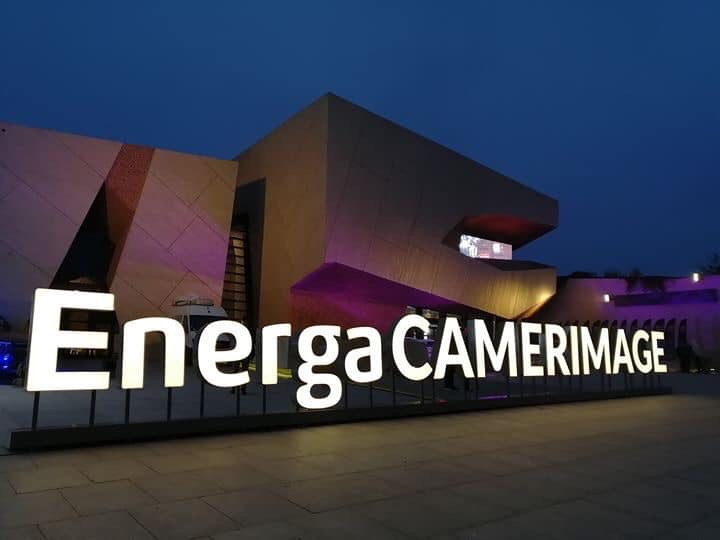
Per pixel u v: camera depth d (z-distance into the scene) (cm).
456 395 1394
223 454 712
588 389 1694
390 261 2919
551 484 604
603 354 1516
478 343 1213
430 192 3197
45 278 2416
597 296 3941
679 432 970
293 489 560
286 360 1138
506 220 3831
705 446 843
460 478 621
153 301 2650
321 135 2659
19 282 2358
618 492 578
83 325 2600
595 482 617
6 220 2383
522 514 499
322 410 970
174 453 710
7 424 848
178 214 2800
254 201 3269
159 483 567
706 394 1691
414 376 1090
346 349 1033
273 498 527
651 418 1137
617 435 927
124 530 431
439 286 3253
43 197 2481
